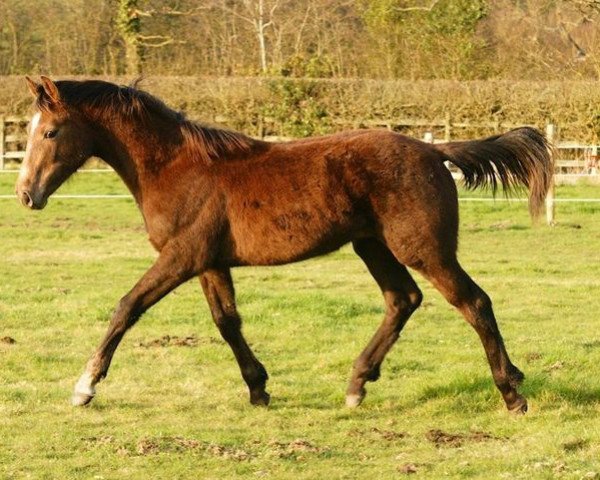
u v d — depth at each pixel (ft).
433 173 33.65
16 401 35.96
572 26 142.51
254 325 48.52
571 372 39.34
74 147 34.78
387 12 141.49
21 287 58.49
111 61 145.59
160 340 45.39
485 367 40.01
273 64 141.49
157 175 34.24
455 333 47.55
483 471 28.63
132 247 75.20
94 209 95.40
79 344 44.86
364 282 61.87
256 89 120.57
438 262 33.47
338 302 52.95
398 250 33.50
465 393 36.52
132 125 34.55
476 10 139.44
